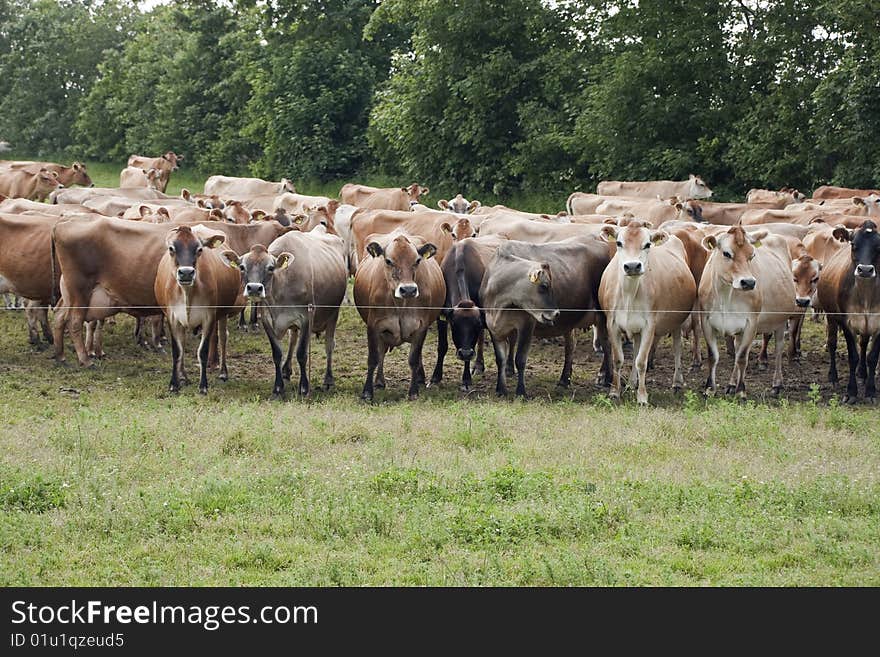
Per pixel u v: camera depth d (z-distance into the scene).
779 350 17.27
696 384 17.78
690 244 18.39
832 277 17.36
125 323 21.47
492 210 26.14
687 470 11.45
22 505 10.17
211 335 17.34
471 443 12.66
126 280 17.66
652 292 15.92
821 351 20.50
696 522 9.62
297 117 48.91
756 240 16.45
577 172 40.16
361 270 16.62
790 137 34.66
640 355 15.98
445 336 17.48
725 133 36.34
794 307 17.09
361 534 9.45
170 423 13.32
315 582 8.56
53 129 69.19
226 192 40.84
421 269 16.14
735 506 10.09
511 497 10.48
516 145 40.00
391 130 43.94
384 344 16.88
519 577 8.61
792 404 16.22
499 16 41.38
